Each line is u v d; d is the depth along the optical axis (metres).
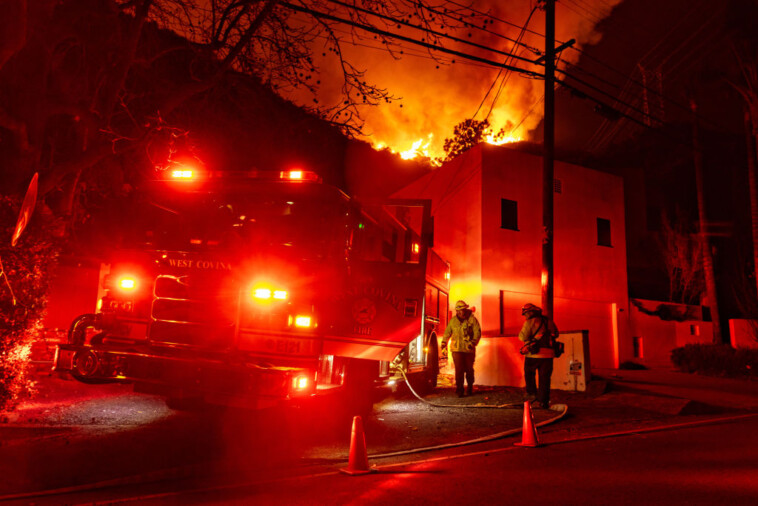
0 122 8.29
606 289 21.38
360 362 8.46
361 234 8.19
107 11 10.45
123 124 13.05
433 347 12.64
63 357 7.71
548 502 4.71
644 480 5.44
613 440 7.68
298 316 7.32
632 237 29.44
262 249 7.51
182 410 8.73
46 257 7.64
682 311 24.25
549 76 14.41
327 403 8.41
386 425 8.50
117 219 8.12
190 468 5.65
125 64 9.96
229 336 7.44
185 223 7.85
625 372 18.72
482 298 17.84
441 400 11.07
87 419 7.71
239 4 10.86
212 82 10.73
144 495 4.86
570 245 20.52
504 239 18.61
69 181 12.73
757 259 21.95
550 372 10.48
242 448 6.65
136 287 7.86
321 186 7.62
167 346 7.61
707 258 24.34
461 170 19.39
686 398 11.19
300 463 6.16
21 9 7.49
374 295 7.92
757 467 6.01
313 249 7.53
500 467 6.05
